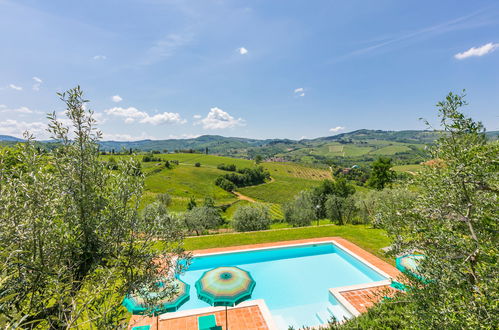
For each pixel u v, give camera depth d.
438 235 4.06
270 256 17.94
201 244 18.80
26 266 3.92
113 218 5.46
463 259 3.77
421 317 3.79
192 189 90.31
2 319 2.77
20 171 4.56
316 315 11.55
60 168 5.31
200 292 10.19
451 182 4.17
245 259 17.41
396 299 4.88
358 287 12.02
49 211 4.64
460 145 4.19
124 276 5.37
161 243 6.29
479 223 4.17
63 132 5.38
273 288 14.10
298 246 18.58
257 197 95.94
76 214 5.23
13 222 4.14
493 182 4.14
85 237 5.27
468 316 3.04
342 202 30.77
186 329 9.29
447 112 4.35
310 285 14.37
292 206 38.56
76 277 5.13
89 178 5.67
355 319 6.39
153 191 79.06
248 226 30.83
